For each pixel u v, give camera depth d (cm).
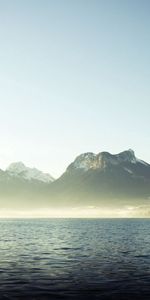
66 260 6469
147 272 5212
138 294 3947
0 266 5756
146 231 16400
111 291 4081
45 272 5219
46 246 9119
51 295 3919
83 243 10012
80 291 4084
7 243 9912
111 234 14162
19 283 4481
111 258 6762
